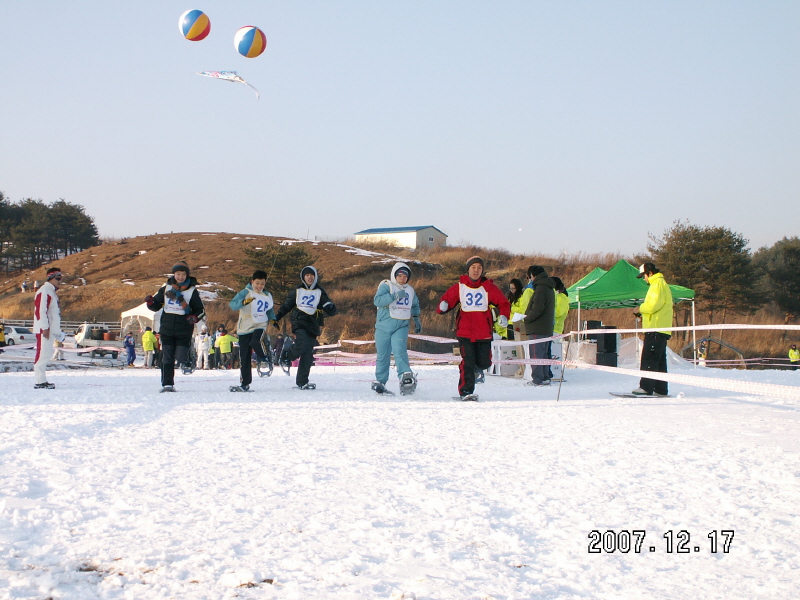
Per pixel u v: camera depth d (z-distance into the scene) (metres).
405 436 6.35
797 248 60.81
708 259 47.19
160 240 84.38
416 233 89.00
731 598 2.69
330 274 63.69
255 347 11.08
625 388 11.97
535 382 12.57
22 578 2.83
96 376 16.16
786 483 4.51
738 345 39.84
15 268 106.38
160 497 4.09
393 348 10.51
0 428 6.55
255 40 11.42
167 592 2.72
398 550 3.21
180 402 9.06
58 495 4.13
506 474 4.78
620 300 18.22
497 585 2.81
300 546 3.25
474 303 9.74
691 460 5.27
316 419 7.40
